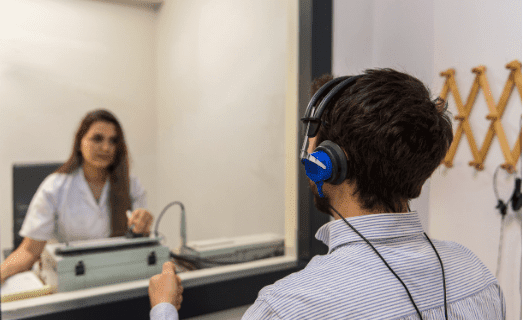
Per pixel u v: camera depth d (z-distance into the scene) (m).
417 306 0.39
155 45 2.88
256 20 1.81
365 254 0.42
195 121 2.41
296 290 0.39
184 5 2.47
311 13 1.28
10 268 1.26
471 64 1.17
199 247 1.36
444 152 0.45
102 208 1.54
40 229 1.38
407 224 0.46
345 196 0.47
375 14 1.45
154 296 0.59
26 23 2.33
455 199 1.25
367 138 0.42
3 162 2.31
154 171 2.95
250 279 1.11
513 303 1.09
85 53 2.57
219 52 2.12
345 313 0.37
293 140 1.42
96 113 1.51
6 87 2.29
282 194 1.66
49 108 2.46
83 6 2.53
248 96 1.89
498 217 1.12
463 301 0.43
